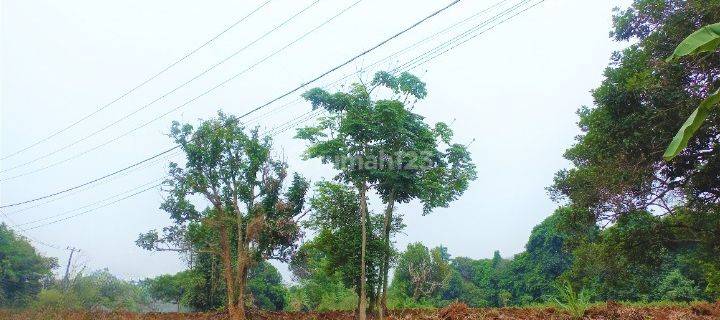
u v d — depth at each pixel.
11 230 54.19
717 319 10.43
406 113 17.45
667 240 19.92
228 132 22.91
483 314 12.88
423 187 17.84
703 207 17.62
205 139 23.19
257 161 23.23
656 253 20.86
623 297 35.53
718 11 14.29
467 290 66.00
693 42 4.27
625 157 17.12
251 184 24.02
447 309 13.36
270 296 50.38
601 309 11.90
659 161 16.75
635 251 20.70
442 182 19.44
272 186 24.02
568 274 25.53
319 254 27.23
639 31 17.33
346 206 19.95
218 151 22.88
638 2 16.94
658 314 11.48
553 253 55.47
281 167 24.64
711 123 15.02
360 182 17.86
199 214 23.95
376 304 18.41
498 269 68.75
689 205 18.11
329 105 17.80
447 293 65.31
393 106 16.41
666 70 15.34
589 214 20.16
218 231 25.05
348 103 17.59
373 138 17.30
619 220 19.56
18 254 53.62
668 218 20.16
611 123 16.70
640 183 17.78
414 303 30.30
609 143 17.44
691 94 14.80
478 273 74.00
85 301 36.06
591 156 19.59
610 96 16.09
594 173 19.28
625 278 24.34
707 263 23.64
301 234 23.72
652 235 19.98
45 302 36.91
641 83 15.15
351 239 19.03
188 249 24.19
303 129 18.66
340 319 21.53
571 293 11.88
